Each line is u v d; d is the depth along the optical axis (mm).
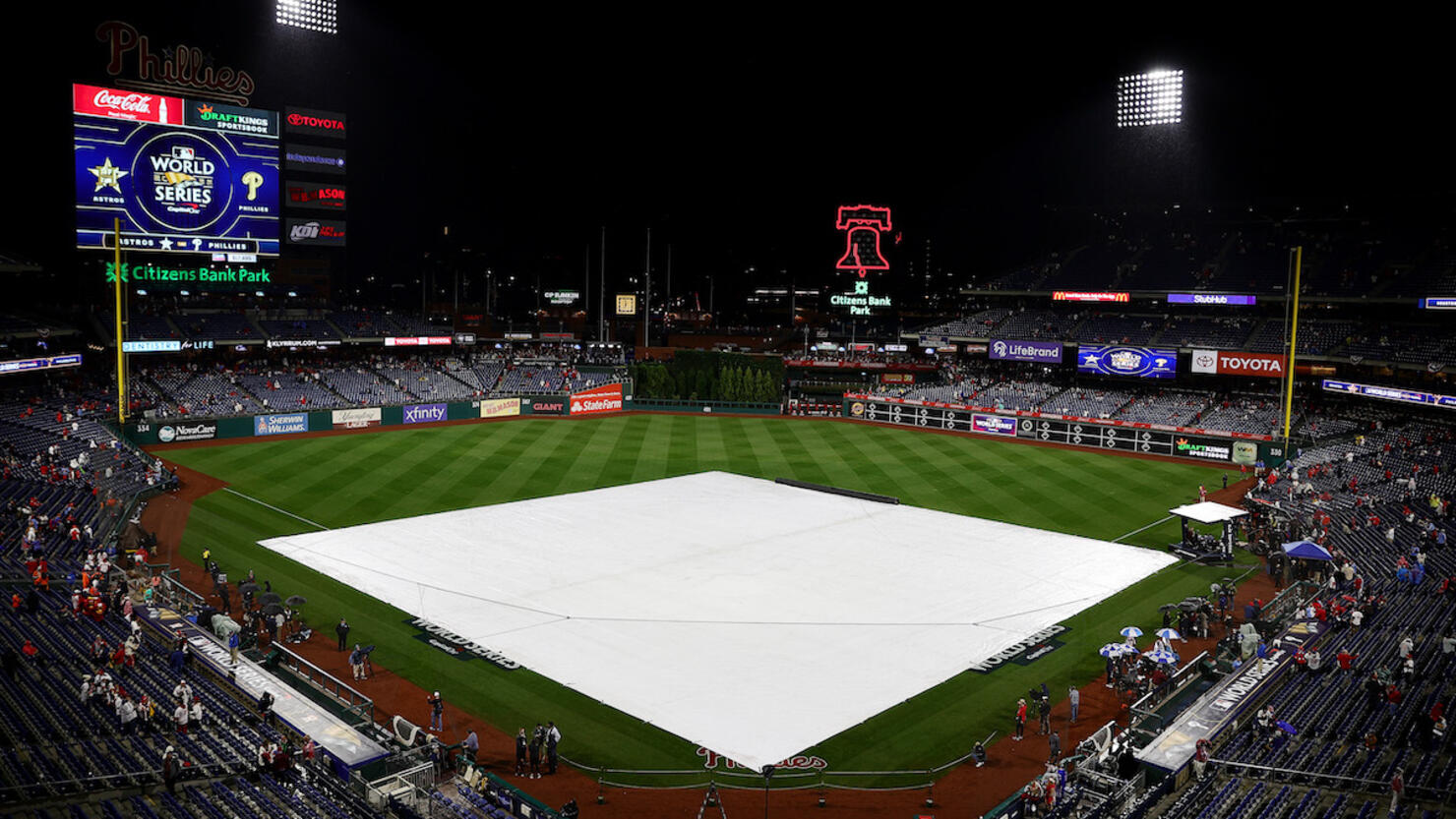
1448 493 47156
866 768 24750
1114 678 29766
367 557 41875
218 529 45656
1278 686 28844
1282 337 74312
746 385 91188
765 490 57594
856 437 78188
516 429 78625
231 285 82625
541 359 95062
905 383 97375
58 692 24984
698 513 51156
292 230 81938
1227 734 25547
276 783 21312
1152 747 24234
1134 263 89500
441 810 21734
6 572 34906
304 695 28031
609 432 78688
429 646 32344
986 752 25562
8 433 55969
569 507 51938
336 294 134500
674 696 28828
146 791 20234
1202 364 75500
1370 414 67312
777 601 37312
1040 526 49500
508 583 38844
